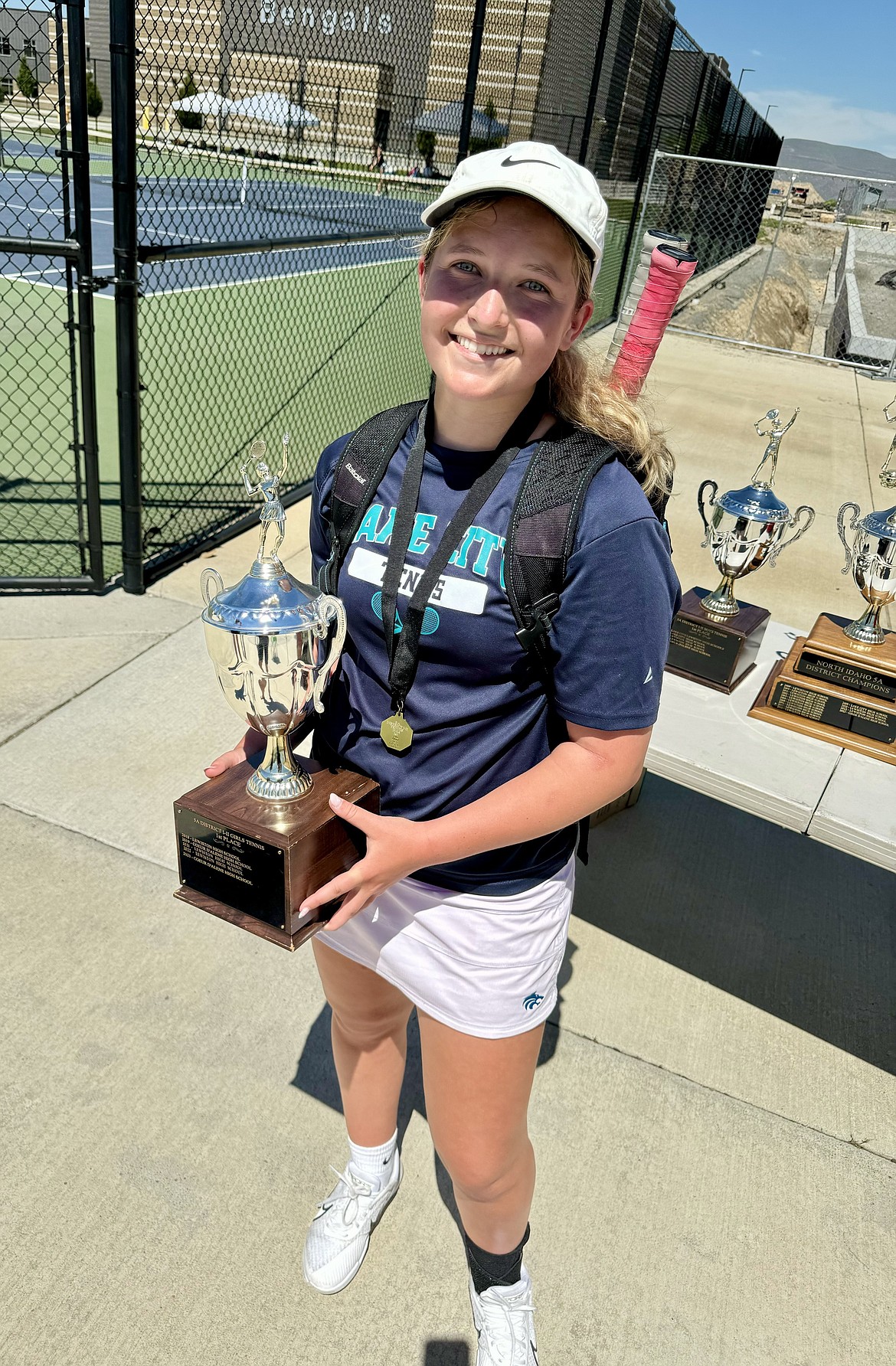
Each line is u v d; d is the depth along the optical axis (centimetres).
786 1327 172
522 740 120
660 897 281
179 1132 195
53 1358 156
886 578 211
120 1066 208
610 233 1176
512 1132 138
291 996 229
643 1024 235
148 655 364
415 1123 206
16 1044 210
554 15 808
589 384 114
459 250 103
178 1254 173
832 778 199
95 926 242
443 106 673
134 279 354
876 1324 174
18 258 992
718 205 1744
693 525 586
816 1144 208
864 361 1330
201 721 327
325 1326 165
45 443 560
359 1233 173
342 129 581
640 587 104
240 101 452
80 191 335
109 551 444
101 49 431
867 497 671
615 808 310
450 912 126
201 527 473
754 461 730
